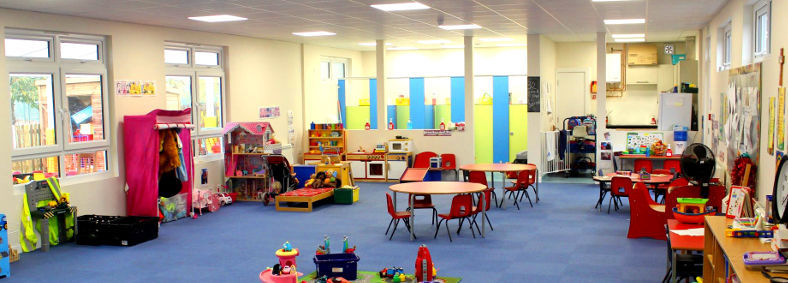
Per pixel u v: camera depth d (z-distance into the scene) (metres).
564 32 13.50
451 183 9.24
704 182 7.07
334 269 6.13
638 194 8.30
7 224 7.66
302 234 8.91
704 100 12.75
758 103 6.85
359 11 9.61
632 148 12.97
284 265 5.89
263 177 11.76
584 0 8.93
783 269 3.49
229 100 12.41
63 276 6.93
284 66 14.23
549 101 15.29
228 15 9.57
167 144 9.90
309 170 12.37
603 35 13.30
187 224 9.75
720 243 4.13
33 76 8.52
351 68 17.38
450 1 8.81
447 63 17.12
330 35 13.23
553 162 14.72
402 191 8.46
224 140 12.03
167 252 7.95
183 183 10.43
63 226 8.54
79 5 8.02
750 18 8.14
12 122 8.20
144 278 6.79
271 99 13.73
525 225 9.34
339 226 9.45
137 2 7.99
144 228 8.55
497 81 15.11
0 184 7.80
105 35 9.55
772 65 6.36
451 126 15.10
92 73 9.34
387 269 6.26
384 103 14.83
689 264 5.27
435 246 8.06
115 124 9.62
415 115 15.65
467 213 8.34
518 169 10.76
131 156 9.67
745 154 7.43
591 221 9.59
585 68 15.91
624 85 16.08
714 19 11.15
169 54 11.20
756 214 4.80
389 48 16.95
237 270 7.05
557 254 7.55
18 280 6.79
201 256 7.72
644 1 9.16
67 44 9.08
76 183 8.91
